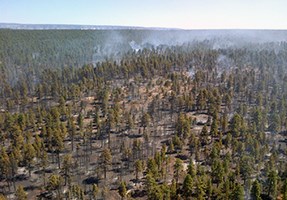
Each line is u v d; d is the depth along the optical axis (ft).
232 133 376.07
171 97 492.54
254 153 323.37
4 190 294.66
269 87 575.38
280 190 272.51
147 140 366.02
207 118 456.04
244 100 522.88
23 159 319.68
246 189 275.80
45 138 375.25
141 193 288.71
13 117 399.44
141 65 634.02
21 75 653.71
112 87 573.33
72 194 273.33
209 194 261.24
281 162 304.71
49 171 326.24
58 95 528.22
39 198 282.36
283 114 414.41
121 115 451.12
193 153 352.28
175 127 406.82
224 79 589.32
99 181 307.99
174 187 264.31
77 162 338.13
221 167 281.13
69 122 391.04
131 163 337.11
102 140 386.32
